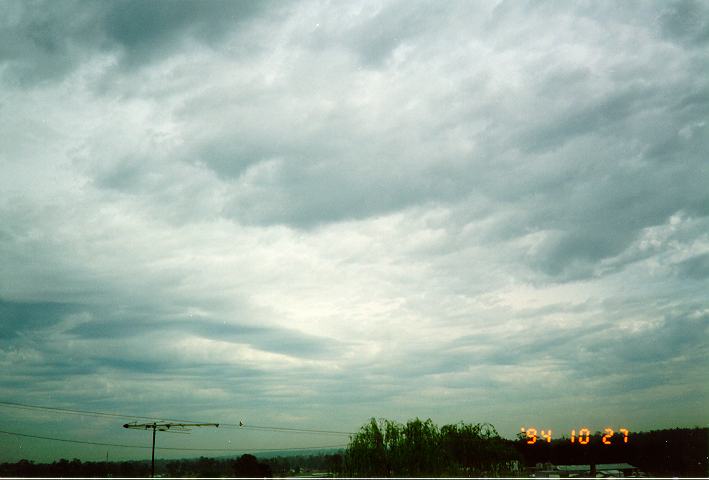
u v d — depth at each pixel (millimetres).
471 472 37438
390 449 38250
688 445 40062
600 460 40938
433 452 37781
